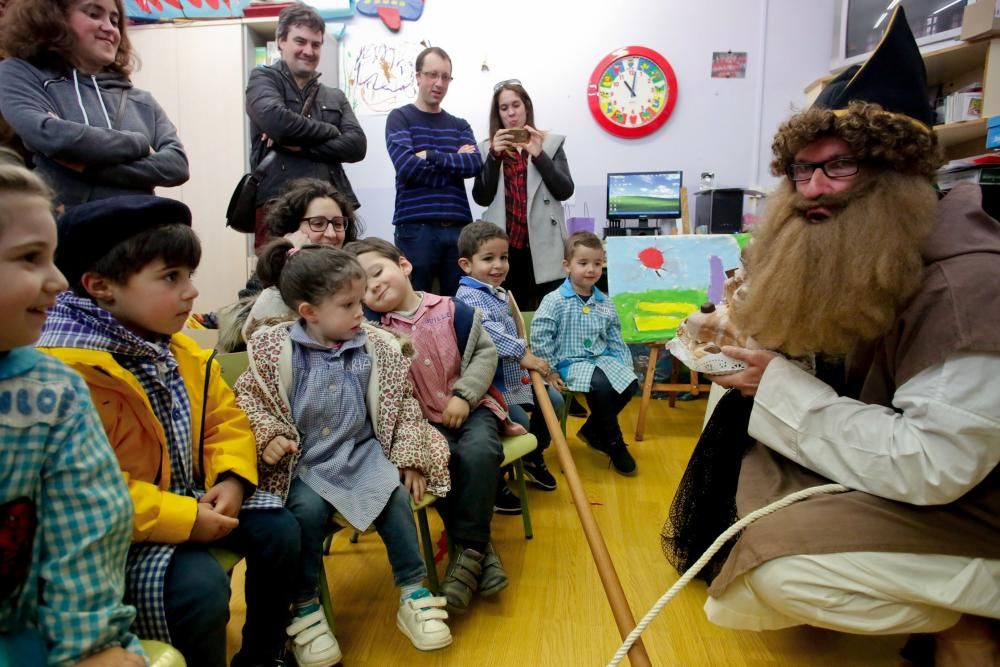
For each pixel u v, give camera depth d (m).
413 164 2.34
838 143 0.93
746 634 1.23
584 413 2.82
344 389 1.22
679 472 2.10
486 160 2.52
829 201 0.94
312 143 2.20
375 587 1.43
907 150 0.90
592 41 3.16
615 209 3.09
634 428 2.62
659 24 3.12
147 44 3.07
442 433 1.40
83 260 0.88
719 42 3.11
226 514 0.97
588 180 3.27
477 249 1.96
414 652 1.19
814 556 0.89
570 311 2.23
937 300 0.85
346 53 3.26
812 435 0.97
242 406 1.16
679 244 2.71
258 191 2.13
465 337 1.49
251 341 1.22
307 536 1.10
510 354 1.61
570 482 1.27
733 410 1.24
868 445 0.89
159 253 0.89
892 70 0.95
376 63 3.24
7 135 1.66
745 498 1.07
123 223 0.88
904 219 0.89
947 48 2.39
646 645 1.19
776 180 3.15
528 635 1.23
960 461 0.81
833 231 0.92
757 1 3.06
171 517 0.87
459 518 1.33
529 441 1.49
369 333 1.33
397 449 1.23
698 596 1.35
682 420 2.73
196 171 3.10
